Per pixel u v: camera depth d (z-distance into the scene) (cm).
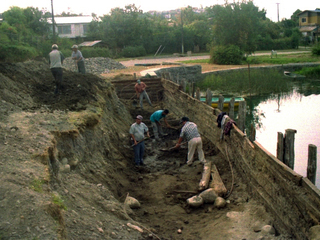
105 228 471
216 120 983
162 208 676
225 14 3897
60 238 344
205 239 546
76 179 599
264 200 611
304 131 1462
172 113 1620
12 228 342
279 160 577
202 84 2633
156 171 909
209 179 792
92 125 829
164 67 2862
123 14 5847
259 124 1625
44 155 521
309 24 7550
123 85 1848
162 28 6253
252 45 3981
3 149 509
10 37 3372
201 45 6312
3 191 396
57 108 851
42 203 387
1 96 776
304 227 473
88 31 5781
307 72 3250
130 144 1080
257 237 532
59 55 1008
